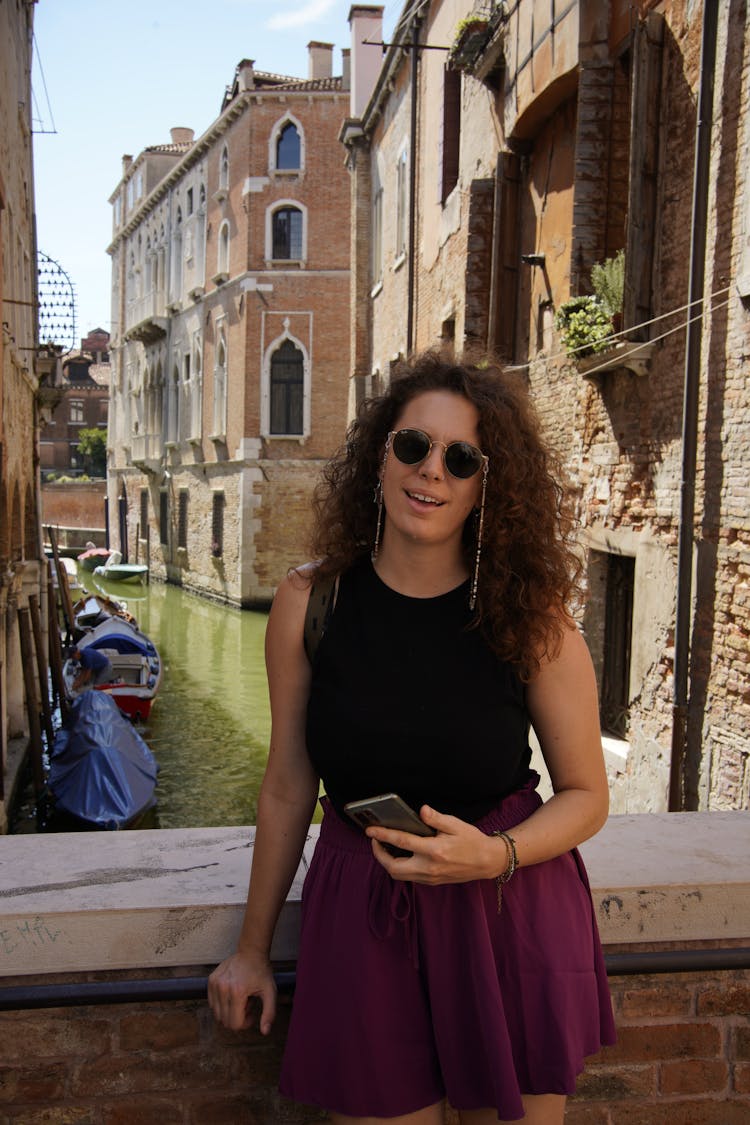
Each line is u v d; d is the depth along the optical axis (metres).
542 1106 1.62
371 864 1.64
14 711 15.52
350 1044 1.60
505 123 10.30
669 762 6.92
